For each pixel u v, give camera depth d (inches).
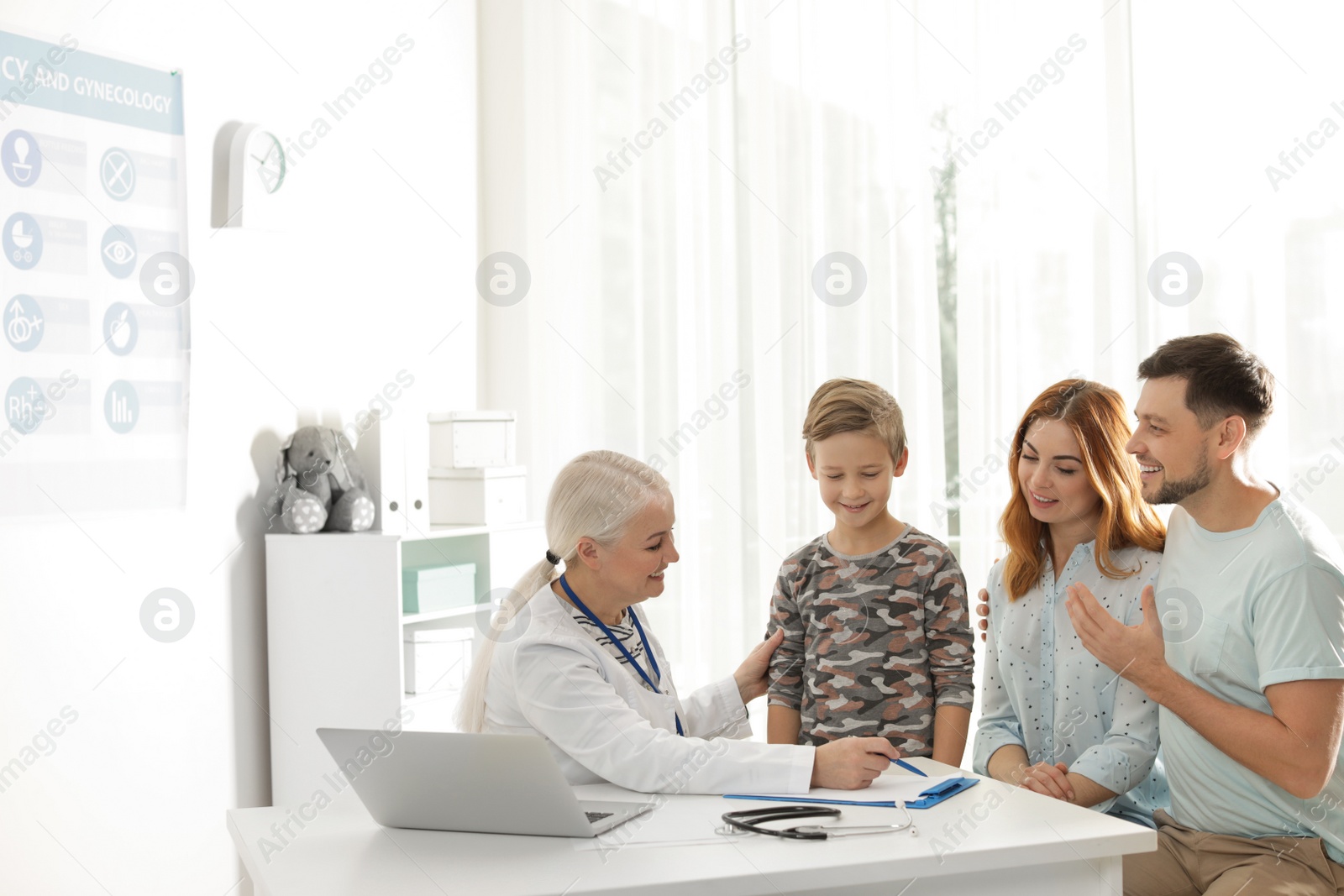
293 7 115.6
